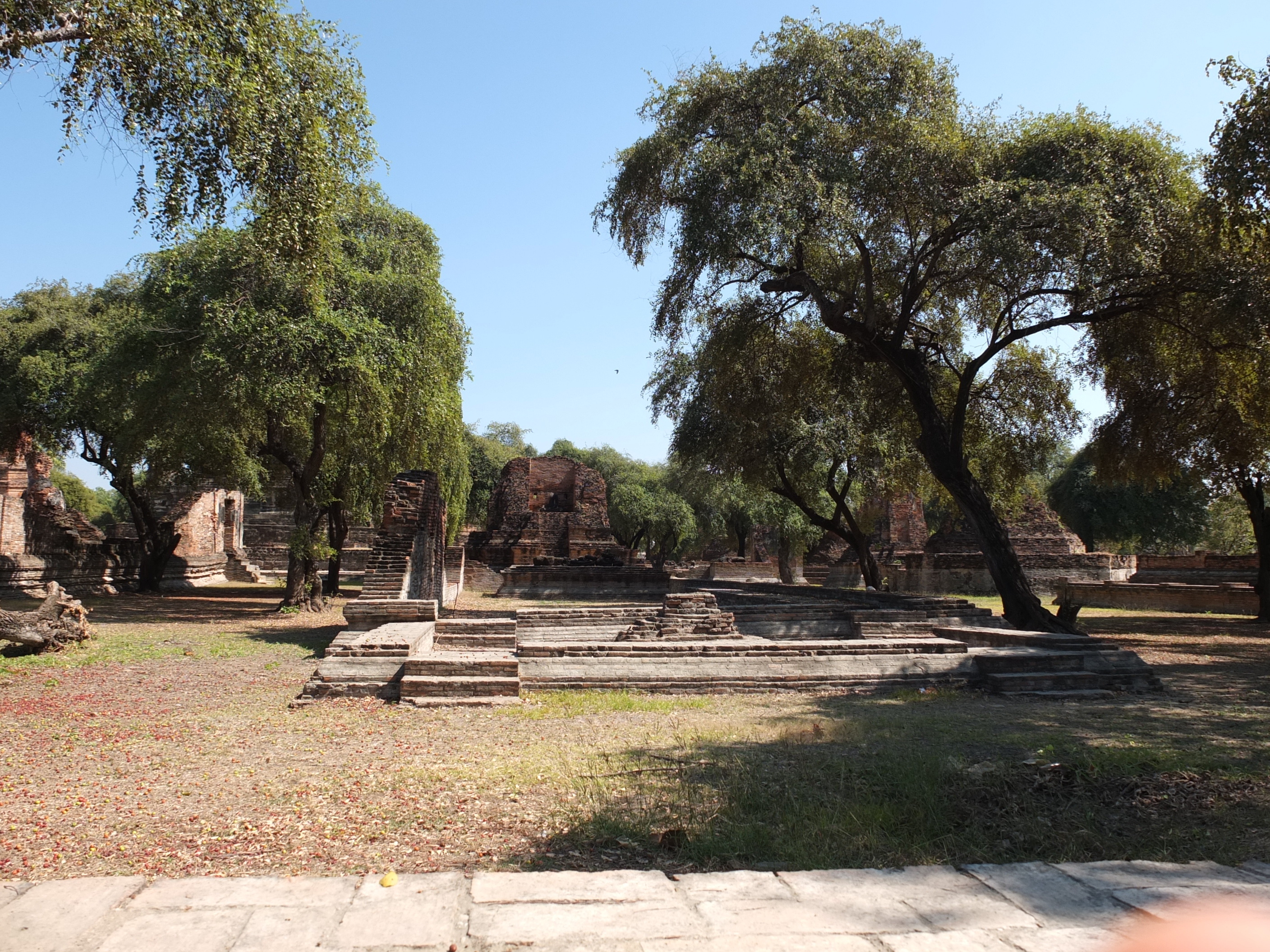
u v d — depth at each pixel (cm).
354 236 2148
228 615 2089
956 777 629
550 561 3284
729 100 1588
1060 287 1573
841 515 3788
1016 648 1212
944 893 382
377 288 1989
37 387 2489
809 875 405
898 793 597
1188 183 1527
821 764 686
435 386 2147
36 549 2636
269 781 644
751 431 2325
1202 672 1292
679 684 1078
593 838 512
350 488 2612
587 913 357
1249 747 744
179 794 608
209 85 1024
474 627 1338
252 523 5091
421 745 772
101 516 6806
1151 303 1560
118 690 1043
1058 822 543
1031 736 806
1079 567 3334
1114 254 1408
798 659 1117
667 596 1283
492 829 531
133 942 325
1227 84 1280
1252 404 1734
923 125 1492
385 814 561
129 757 717
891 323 1819
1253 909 351
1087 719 908
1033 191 1423
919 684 1109
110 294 2923
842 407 2234
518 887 386
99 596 2605
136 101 1009
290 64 1162
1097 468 2259
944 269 1761
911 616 1501
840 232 1505
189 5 997
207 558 3809
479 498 5822
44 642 1294
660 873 405
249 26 1072
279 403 1866
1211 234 1406
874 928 343
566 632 1442
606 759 713
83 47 936
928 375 1828
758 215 1415
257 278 1809
